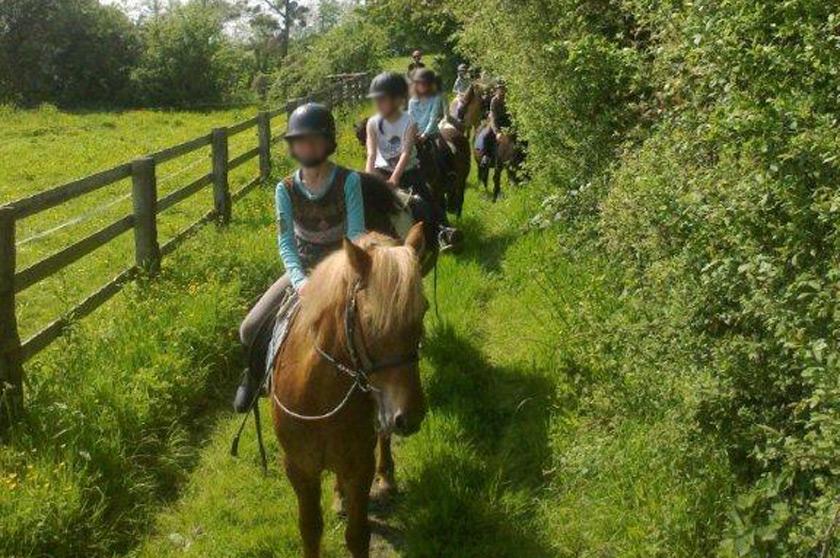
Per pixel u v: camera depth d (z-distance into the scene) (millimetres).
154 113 29328
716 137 3371
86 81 34250
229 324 6555
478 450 5070
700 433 3619
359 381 3316
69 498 4227
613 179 5430
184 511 4672
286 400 3613
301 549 4266
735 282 3322
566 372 5492
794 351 3094
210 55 34875
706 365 3623
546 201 6254
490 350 6500
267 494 4777
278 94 32750
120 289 6672
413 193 6566
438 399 5625
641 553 3723
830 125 2852
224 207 9938
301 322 3670
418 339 3227
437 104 8500
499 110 11875
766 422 3363
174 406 5516
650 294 4207
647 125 6023
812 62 3094
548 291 6887
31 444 4535
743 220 3184
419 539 4219
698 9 3715
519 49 8000
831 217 2791
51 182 14133
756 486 3303
